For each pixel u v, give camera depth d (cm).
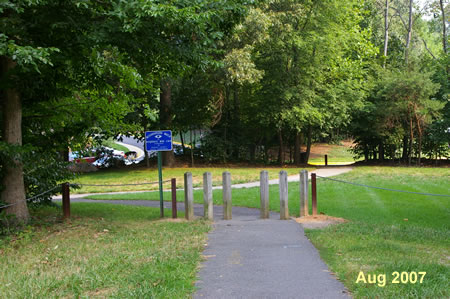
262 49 2666
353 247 690
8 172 973
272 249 702
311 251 682
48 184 1109
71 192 2006
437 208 1172
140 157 4038
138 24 788
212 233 869
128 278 535
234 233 862
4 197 971
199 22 813
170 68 1044
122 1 775
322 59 2753
